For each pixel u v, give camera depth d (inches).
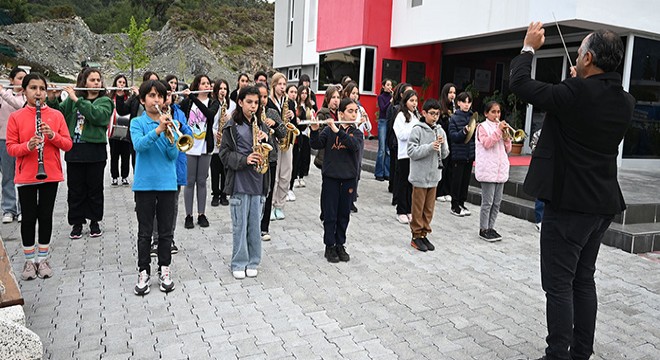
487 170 231.8
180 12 2411.4
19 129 171.2
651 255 223.5
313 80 794.2
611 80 112.6
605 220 117.6
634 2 360.8
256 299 163.6
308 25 792.9
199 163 241.0
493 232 239.9
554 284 116.5
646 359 133.1
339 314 154.1
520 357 131.6
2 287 118.8
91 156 218.7
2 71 1456.7
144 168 161.3
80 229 225.8
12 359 102.4
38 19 2159.2
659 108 405.7
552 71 442.0
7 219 245.4
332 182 197.9
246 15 2431.1
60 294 163.3
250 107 174.1
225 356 127.1
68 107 215.6
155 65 1940.2
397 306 161.5
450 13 452.4
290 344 134.3
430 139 216.1
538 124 462.6
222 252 209.9
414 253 217.0
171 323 144.9
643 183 317.4
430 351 133.3
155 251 203.2
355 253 214.5
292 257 207.0
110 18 2738.7
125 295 163.8
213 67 1945.1
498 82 530.6
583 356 123.2
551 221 116.4
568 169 112.4
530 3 371.6
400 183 267.7
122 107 293.4
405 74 548.4
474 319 153.8
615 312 162.6
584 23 354.0
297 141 305.7
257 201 181.0
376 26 535.8
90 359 124.0
